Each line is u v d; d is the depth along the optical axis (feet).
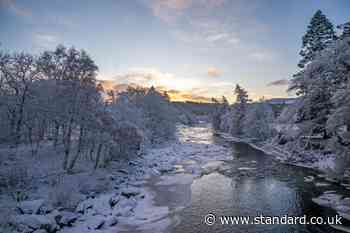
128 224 56.90
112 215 60.23
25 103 101.24
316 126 102.94
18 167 74.23
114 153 113.60
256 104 250.78
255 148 179.42
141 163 122.52
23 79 100.37
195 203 70.38
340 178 69.92
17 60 101.60
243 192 78.54
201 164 127.65
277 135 173.17
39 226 48.19
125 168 108.17
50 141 124.77
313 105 101.71
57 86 93.81
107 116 109.29
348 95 63.93
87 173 87.97
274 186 82.48
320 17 118.83
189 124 570.05
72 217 55.52
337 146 68.44
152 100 215.10
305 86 101.65
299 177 91.25
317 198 67.56
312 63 93.71
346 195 67.67
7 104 100.48
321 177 88.99
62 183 70.74
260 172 103.76
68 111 89.10
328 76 89.25
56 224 51.08
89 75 92.02
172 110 270.05
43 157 96.07
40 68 101.40
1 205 54.34
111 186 83.97
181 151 169.27
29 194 64.59
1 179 67.00
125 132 121.90
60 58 94.58
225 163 128.06
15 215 50.78
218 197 75.05
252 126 236.22
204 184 90.12
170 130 232.53
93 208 62.49
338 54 81.92
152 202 71.61
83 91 90.33
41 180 74.59
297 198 69.36
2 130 103.30
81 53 91.61
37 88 102.73
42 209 55.47
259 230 51.96
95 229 53.06
